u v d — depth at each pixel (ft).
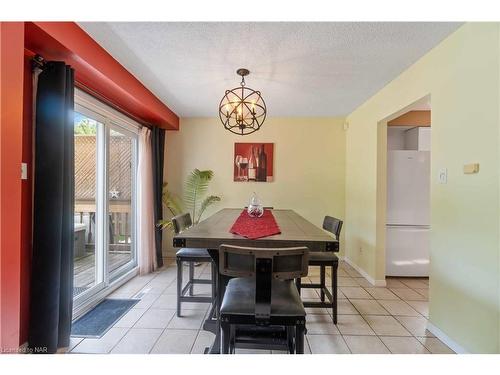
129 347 6.43
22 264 5.94
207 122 14.64
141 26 6.29
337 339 6.84
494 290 5.38
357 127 12.89
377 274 10.70
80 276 9.81
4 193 4.37
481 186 5.70
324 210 14.56
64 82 6.24
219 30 6.44
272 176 14.61
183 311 8.29
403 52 7.47
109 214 10.09
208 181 14.60
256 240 5.16
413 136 13.53
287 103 12.12
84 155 9.55
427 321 7.59
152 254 12.39
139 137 11.98
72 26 6.09
